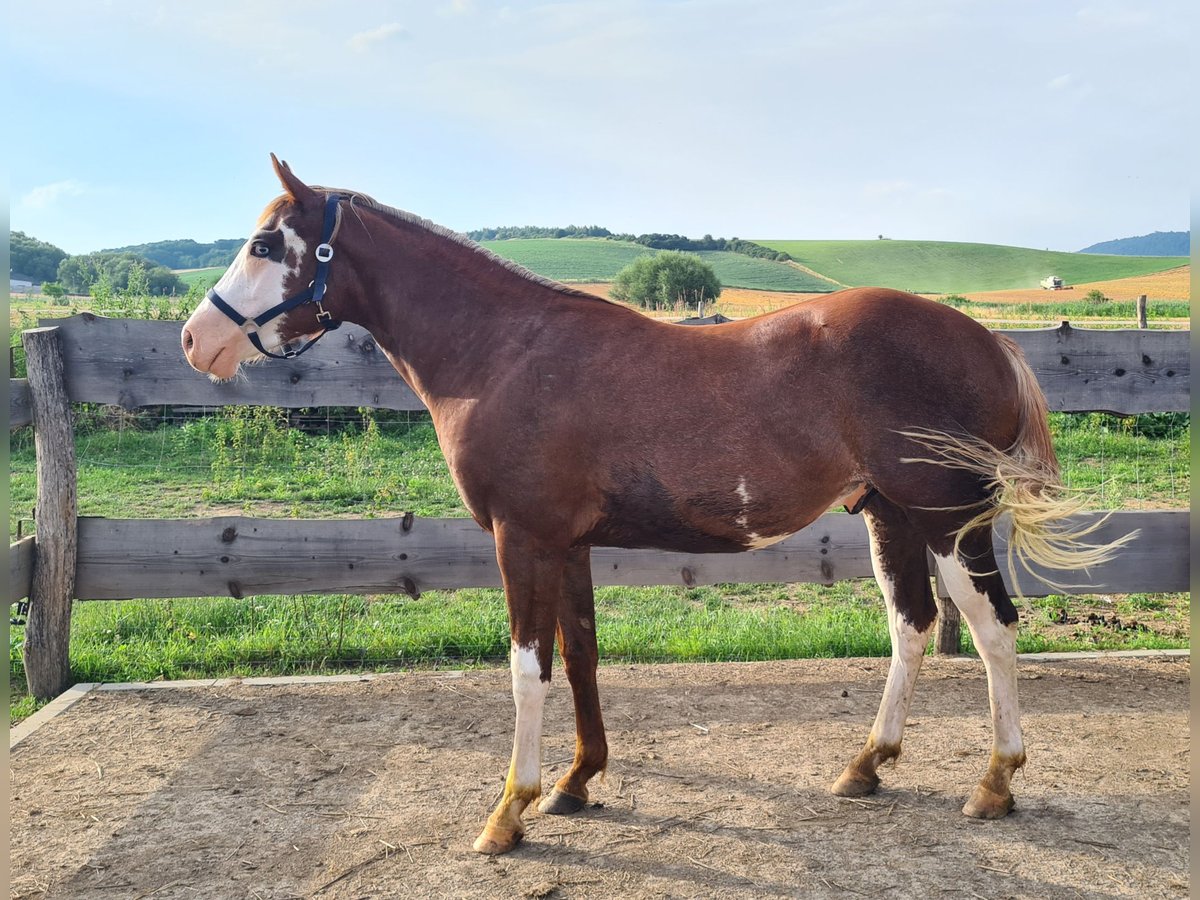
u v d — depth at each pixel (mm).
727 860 2857
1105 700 4266
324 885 2742
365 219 3299
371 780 3490
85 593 4691
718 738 3887
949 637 5035
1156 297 49062
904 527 3285
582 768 3258
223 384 4773
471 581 4934
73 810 3254
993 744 3141
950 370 2910
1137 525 4914
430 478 9398
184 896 2693
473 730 3994
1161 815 3117
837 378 2914
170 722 4105
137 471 9695
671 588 6695
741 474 2924
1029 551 2934
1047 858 2838
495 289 3221
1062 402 4871
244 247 3252
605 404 2965
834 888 2684
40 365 4445
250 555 4812
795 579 5055
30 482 9375
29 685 4531
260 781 3490
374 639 5211
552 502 2979
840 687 4527
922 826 3064
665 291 47781
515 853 2926
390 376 4891
